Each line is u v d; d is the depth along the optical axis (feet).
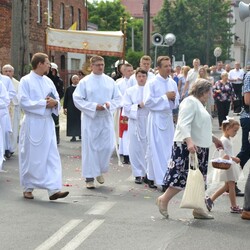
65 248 25.17
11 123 53.88
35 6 153.89
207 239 26.58
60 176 35.12
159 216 30.86
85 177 39.01
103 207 32.94
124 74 50.75
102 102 39.70
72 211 31.89
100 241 26.20
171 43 85.05
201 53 264.52
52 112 35.47
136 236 26.99
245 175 43.06
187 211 32.04
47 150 35.01
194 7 263.08
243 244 25.88
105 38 79.25
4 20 133.80
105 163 39.68
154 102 38.17
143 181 41.37
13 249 25.00
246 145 37.88
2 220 29.84
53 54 161.89
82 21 192.54
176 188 29.99
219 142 31.24
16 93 53.16
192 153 28.96
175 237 26.86
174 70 90.63
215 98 77.66
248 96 34.30
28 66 77.46
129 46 259.60
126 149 50.39
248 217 30.25
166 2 265.34
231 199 31.86
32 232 27.58
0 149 40.47
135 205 33.60
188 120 29.12
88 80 39.83
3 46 134.41
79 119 66.13
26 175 35.01
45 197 35.70
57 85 62.23
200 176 29.30
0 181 41.22
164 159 38.37
